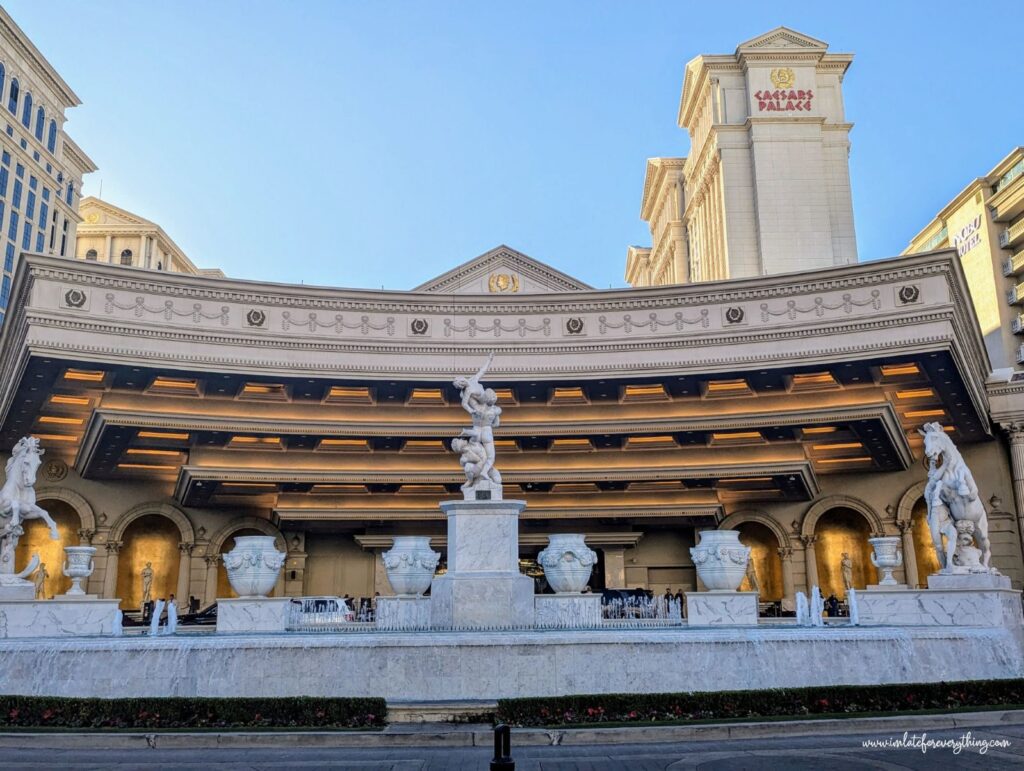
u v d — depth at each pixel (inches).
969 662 771.4
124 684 703.1
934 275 1729.8
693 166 4436.5
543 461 2042.3
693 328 1892.2
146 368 1699.1
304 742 602.2
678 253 4837.6
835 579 2181.3
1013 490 2103.8
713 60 3932.1
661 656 719.1
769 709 672.4
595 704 657.6
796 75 3868.1
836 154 3833.7
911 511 2140.7
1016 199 3292.3
